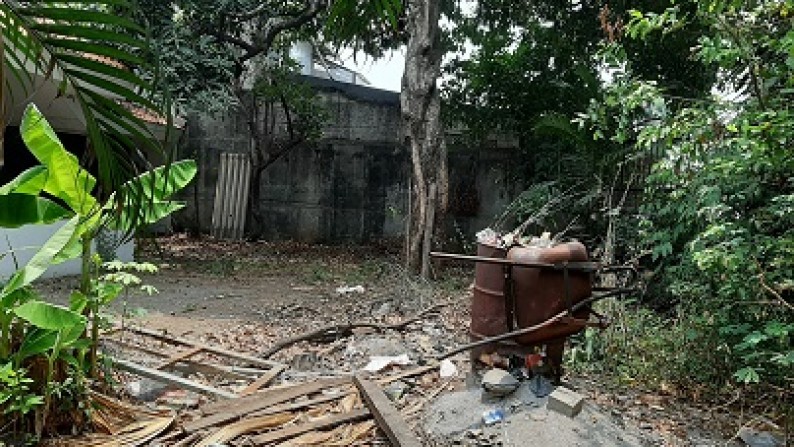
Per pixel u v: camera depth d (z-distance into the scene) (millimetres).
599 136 5125
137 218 2158
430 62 9672
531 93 9570
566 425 3191
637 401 4137
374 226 12516
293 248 12297
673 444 3459
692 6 6434
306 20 10914
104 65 1860
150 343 5113
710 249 4000
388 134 12328
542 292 3396
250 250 11945
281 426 3449
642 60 7777
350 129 12555
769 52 4336
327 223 12828
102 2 1794
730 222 4266
